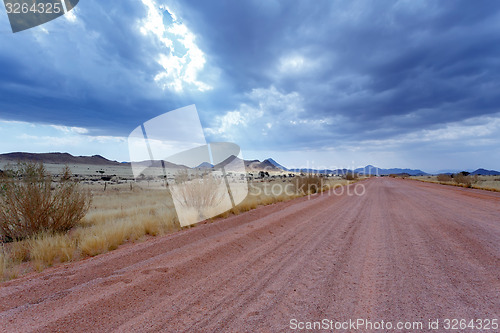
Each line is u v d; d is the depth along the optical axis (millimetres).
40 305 2727
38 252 4414
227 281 3459
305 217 8719
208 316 2555
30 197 5715
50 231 5723
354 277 3564
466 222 7695
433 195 17812
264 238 5879
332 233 6359
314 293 3062
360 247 5121
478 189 27078
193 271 3793
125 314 2598
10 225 5691
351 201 13953
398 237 5926
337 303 2805
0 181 5602
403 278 3516
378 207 11359
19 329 2281
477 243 5348
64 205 6371
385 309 2662
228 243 5180
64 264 4199
